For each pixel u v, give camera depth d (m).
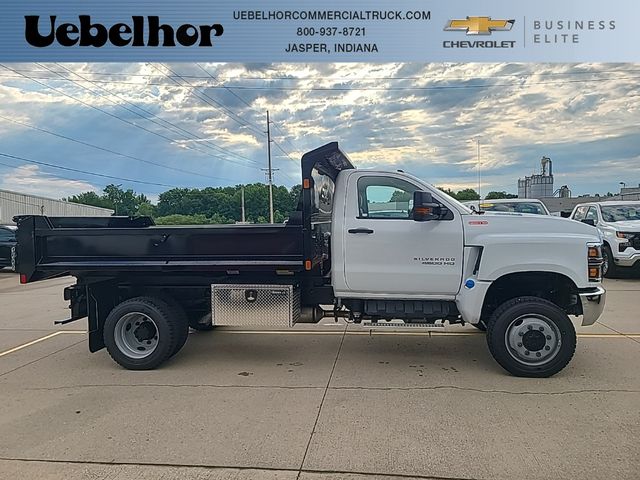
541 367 5.44
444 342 7.12
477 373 5.69
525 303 5.48
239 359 6.42
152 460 3.77
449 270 5.75
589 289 5.60
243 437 4.12
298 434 4.15
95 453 3.90
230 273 6.18
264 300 6.01
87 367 6.21
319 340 7.33
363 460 3.70
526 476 3.45
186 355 6.64
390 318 6.09
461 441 3.97
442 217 5.77
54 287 14.91
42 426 4.42
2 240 18.55
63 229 6.29
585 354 6.30
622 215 13.63
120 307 6.07
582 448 3.82
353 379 5.55
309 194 5.80
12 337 7.90
